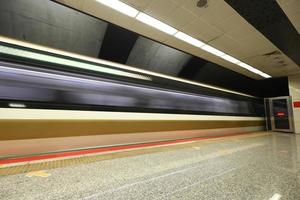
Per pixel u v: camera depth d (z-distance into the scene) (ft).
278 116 32.42
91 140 12.09
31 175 6.98
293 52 18.24
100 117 12.75
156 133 16.11
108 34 13.47
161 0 10.50
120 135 13.66
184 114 18.98
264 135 25.52
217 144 15.97
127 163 9.10
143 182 6.65
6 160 8.64
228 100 26.00
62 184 6.24
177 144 15.29
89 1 10.54
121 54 14.99
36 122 10.14
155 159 10.05
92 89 12.89
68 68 12.10
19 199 5.12
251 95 31.83
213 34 14.58
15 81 9.95
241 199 5.43
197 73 21.50
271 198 5.50
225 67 23.32
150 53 16.43
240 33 14.32
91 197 5.37
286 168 8.66
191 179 7.06
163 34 14.53
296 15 11.75
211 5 10.93
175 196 5.57
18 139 9.46
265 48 17.28
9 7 9.95
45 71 11.11
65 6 10.91
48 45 12.31
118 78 14.61
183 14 11.85
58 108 11.05
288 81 30.07
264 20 12.51
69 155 10.11
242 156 11.19
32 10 10.56
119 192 5.77
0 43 9.81
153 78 17.26
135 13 11.74
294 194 5.80
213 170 8.24
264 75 27.89
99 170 7.87
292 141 18.84
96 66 13.55
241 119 27.50
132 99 15.06
